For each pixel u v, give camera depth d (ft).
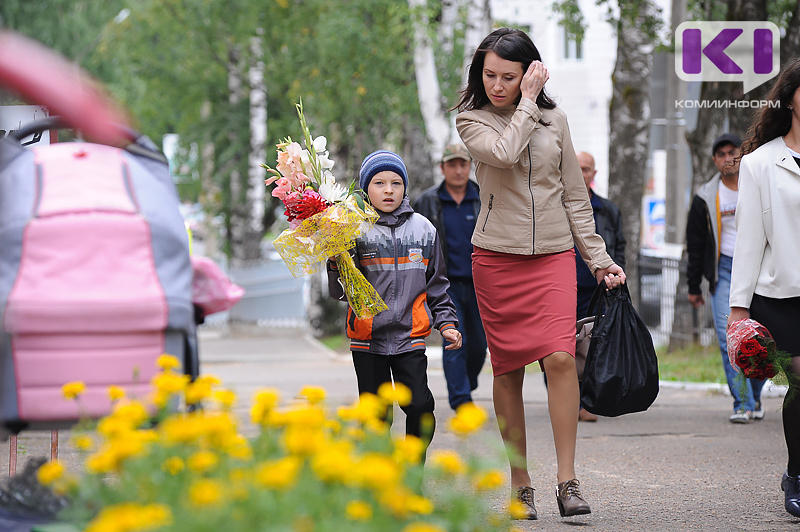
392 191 33.53
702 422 56.80
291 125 161.58
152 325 22.67
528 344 33.19
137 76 183.42
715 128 90.94
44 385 22.53
